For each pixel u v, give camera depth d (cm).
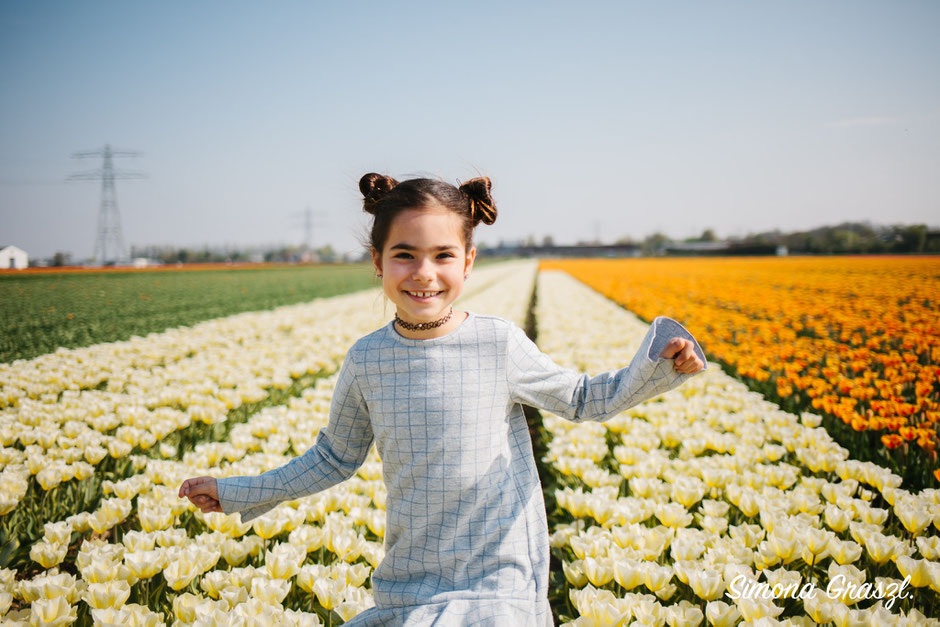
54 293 2373
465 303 1529
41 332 1180
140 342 934
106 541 371
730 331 1160
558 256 10800
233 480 210
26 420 496
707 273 3466
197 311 1706
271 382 666
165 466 382
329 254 12369
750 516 329
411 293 186
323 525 338
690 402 560
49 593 237
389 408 192
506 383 194
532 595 182
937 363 805
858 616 223
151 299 2131
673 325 174
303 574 261
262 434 481
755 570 296
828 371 692
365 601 247
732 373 807
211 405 528
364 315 1356
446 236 185
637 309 1566
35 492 393
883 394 577
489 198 202
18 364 736
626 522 318
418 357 190
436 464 188
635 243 11875
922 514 294
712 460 409
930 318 1159
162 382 667
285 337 1080
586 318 1269
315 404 557
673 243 11525
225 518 304
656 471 390
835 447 419
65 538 291
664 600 269
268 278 4000
